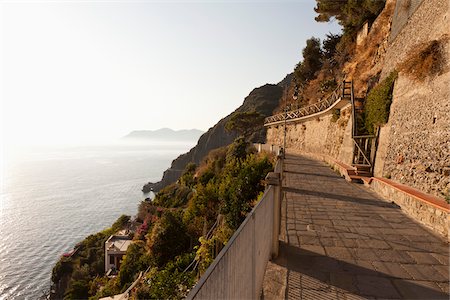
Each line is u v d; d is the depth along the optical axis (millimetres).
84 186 124312
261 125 51812
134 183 132000
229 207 13039
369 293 3500
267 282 3732
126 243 36938
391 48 13094
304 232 5871
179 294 10055
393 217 7062
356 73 20219
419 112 8492
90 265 36875
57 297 34688
